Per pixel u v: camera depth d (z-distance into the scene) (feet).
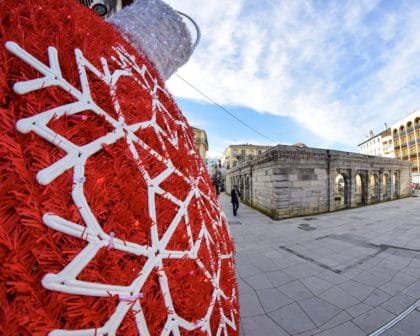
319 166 44.78
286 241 24.36
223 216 4.72
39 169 1.57
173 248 2.37
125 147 2.21
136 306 1.88
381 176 66.74
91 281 1.66
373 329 9.79
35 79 1.72
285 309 11.38
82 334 1.55
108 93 2.27
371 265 17.08
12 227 1.43
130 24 3.76
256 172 52.65
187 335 2.29
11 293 1.40
